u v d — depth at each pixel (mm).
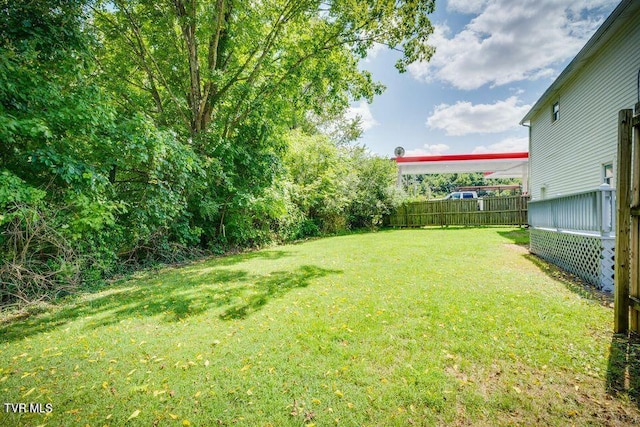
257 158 9711
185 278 5707
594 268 4492
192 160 6992
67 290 4859
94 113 5086
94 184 5082
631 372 2176
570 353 2459
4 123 3936
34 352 2793
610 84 7727
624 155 2805
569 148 10172
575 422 1730
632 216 2779
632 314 2789
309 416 1855
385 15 8094
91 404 2033
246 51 10109
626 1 6000
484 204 16125
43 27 4730
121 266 6461
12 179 4020
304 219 12656
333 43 9273
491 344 2633
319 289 4570
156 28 8531
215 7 8203
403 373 2250
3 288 4234
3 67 4043
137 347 2838
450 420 1781
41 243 4676
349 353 2574
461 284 4559
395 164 18219
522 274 5180
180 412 1929
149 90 9438
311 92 10102
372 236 12586
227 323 3361
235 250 9664
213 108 9742
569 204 5383
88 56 5426
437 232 13578
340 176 14969
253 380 2242
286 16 9016
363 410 1888
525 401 1910
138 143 5988
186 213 7812
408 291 4270
